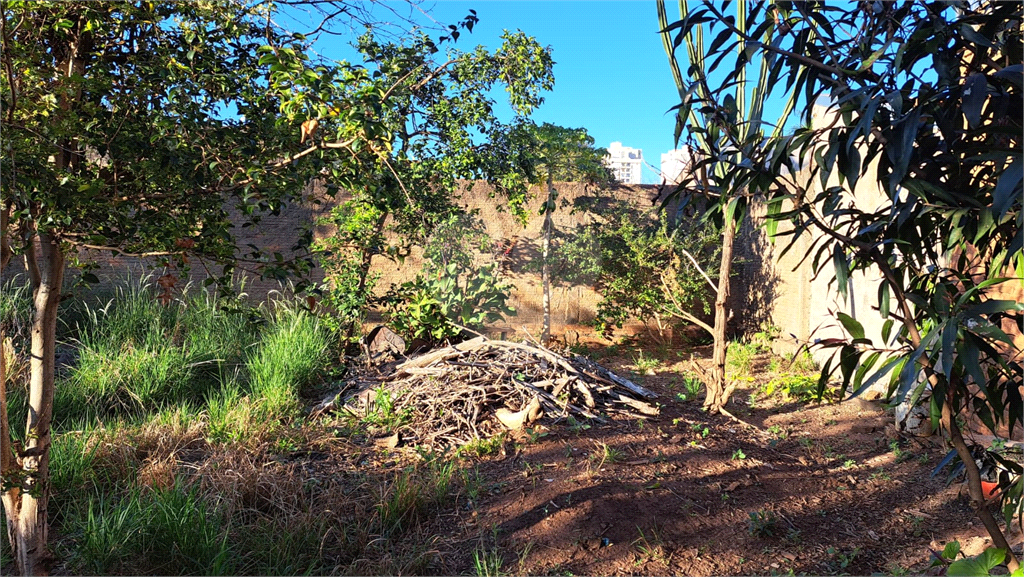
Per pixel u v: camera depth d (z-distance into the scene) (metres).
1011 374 1.83
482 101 6.14
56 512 3.66
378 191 2.58
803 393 6.67
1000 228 1.87
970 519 3.58
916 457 4.66
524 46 6.22
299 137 2.43
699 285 9.88
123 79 2.59
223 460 4.23
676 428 5.47
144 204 2.57
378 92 2.26
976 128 1.66
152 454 4.41
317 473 4.37
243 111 2.55
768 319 9.81
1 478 2.57
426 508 3.87
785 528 3.68
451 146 6.11
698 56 5.34
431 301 7.54
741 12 5.18
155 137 2.42
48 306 2.81
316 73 2.19
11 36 2.35
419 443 5.05
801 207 1.85
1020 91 1.63
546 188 10.14
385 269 9.52
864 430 5.43
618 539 3.47
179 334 7.43
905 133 1.56
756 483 4.30
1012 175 1.41
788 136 1.79
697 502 3.95
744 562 3.30
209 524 3.33
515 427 5.20
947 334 1.54
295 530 3.41
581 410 5.56
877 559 3.32
